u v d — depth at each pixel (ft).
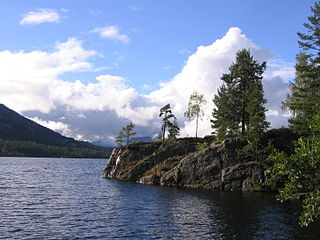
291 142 180.24
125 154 268.00
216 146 193.16
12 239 70.69
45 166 460.14
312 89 143.95
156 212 104.58
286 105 195.42
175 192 159.63
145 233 77.20
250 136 170.19
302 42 139.33
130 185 197.06
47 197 139.23
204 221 90.33
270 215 98.48
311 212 42.16
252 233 76.54
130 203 123.65
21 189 168.55
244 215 98.73
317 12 137.18
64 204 120.16
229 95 194.80
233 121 199.72
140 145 272.31
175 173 196.24
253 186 164.76
